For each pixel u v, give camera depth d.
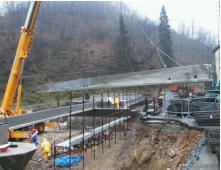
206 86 18.47
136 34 66.44
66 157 12.48
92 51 62.28
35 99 37.25
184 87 31.41
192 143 8.36
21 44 13.84
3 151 7.70
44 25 69.62
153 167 10.02
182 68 11.05
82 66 56.19
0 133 7.80
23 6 70.69
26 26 13.79
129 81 12.51
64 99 36.97
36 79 47.88
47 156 12.48
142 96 30.83
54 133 18.70
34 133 14.13
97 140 16.12
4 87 42.00
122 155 12.86
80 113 21.70
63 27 71.44
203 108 11.78
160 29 61.22
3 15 65.19
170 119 11.79
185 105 12.28
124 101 24.27
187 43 78.19
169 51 58.66
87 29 73.12
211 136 7.43
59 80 49.78
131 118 20.22
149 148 11.21
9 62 48.41
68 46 63.19
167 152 9.87
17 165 7.75
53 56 57.66
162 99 20.95
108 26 74.75
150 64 56.28
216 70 12.38
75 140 14.16
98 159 12.79
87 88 14.52
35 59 53.94
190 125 9.58
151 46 61.00
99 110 22.16
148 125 12.66
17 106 15.88
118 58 56.56
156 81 11.62
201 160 6.52
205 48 73.94
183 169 6.67
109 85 13.34
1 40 53.03
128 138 16.02
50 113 17.91
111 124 18.69
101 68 55.62
